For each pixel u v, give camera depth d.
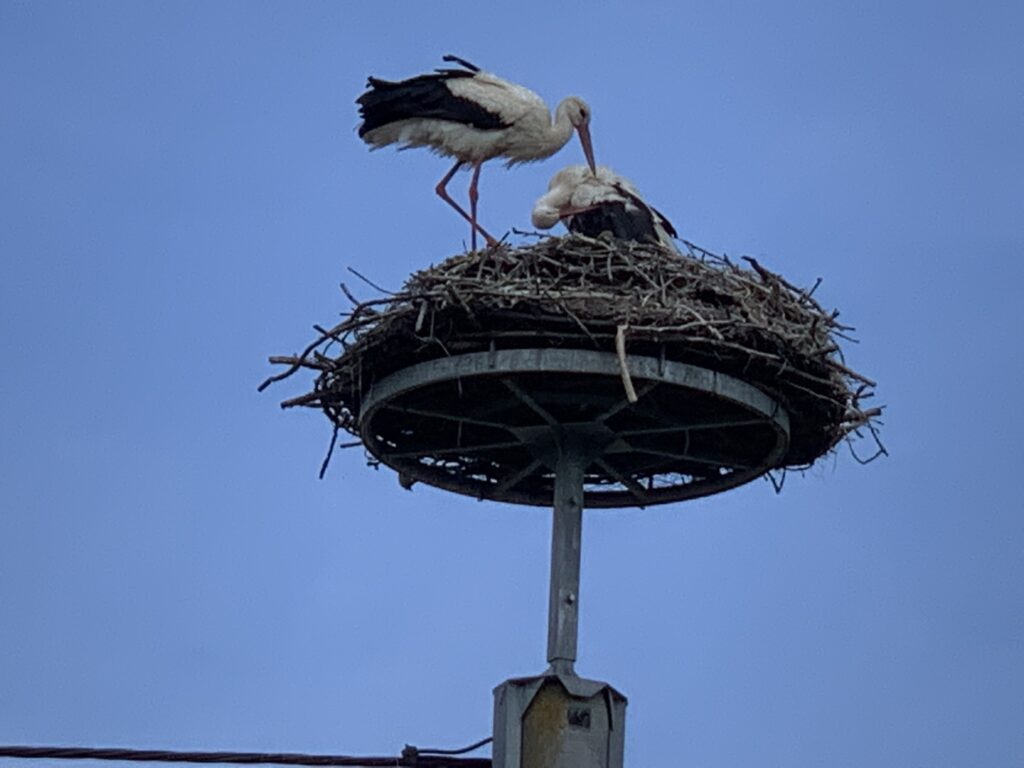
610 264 12.18
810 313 12.38
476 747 12.30
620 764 12.27
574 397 12.45
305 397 12.76
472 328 11.93
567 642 12.51
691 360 12.01
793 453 13.36
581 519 12.77
